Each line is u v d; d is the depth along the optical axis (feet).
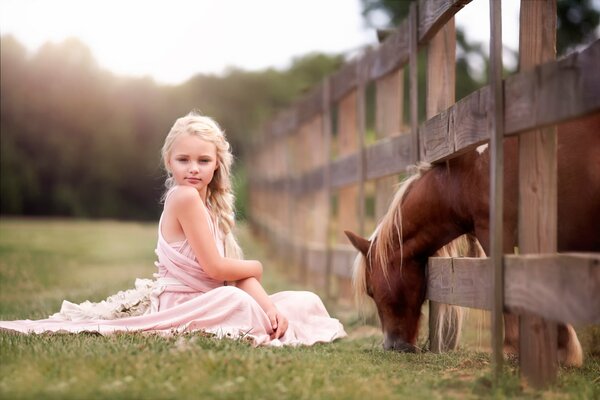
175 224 13.42
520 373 10.15
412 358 12.79
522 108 9.62
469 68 68.44
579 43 57.06
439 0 13.71
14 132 94.38
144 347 10.36
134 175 105.19
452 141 12.40
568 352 12.33
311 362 10.35
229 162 14.19
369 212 50.01
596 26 57.41
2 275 27.53
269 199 52.39
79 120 100.63
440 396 9.22
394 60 18.06
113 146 102.99
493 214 10.37
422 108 61.00
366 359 12.08
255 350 10.94
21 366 9.21
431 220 13.75
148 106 108.78
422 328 18.10
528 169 10.03
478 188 12.72
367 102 68.18
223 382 8.77
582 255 8.48
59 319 13.11
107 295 20.25
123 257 39.47
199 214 13.23
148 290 13.35
